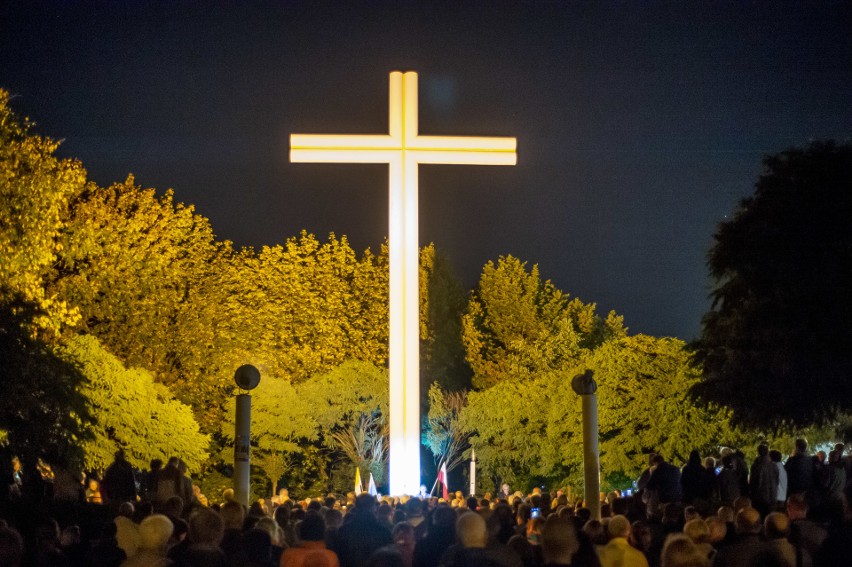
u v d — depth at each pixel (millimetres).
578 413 45531
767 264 22797
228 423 45156
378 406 47625
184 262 46344
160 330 43531
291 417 45844
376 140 29062
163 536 8094
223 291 47375
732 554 9039
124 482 19500
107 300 42031
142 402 37156
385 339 53406
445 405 52969
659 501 19266
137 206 44219
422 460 56344
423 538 10039
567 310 67875
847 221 22375
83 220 41500
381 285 54281
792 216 22688
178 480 17625
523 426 48500
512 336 64562
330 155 28844
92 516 18172
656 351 44094
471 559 7988
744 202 24016
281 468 46062
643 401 43125
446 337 61594
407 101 29250
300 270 51281
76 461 25297
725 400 23922
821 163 22812
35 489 21859
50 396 24844
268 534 8977
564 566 7461
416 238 29219
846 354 21734
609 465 44062
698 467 19953
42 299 31453
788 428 24500
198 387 44906
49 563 9906
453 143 29109
